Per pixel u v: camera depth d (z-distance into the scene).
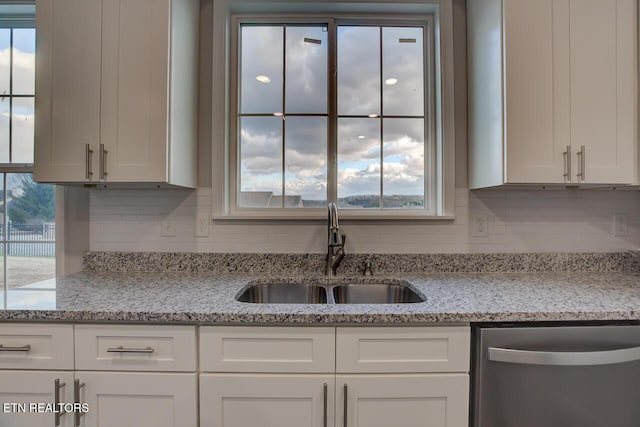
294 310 1.02
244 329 1.00
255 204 1.72
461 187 1.66
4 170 1.64
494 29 1.41
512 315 1.01
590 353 0.99
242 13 1.72
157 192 1.64
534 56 1.34
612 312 1.02
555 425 1.02
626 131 1.37
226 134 1.68
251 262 1.62
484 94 1.50
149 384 1.00
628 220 1.66
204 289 1.29
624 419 1.04
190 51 1.56
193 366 1.00
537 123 1.34
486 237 1.65
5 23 1.67
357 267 1.62
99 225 1.63
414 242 1.65
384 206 1.73
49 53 1.34
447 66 1.65
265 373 1.00
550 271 1.64
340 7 1.69
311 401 1.00
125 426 1.01
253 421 1.00
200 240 1.64
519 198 1.66
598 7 1.36
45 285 1.35
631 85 1.38
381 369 1.00
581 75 1.36
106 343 1.01
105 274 1.57
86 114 1.34
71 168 1.33
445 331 1.01
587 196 1.66
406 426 1.00
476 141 1.58
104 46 1.34
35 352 1.02
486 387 1.01
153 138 1.34
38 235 1.64
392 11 1.72
